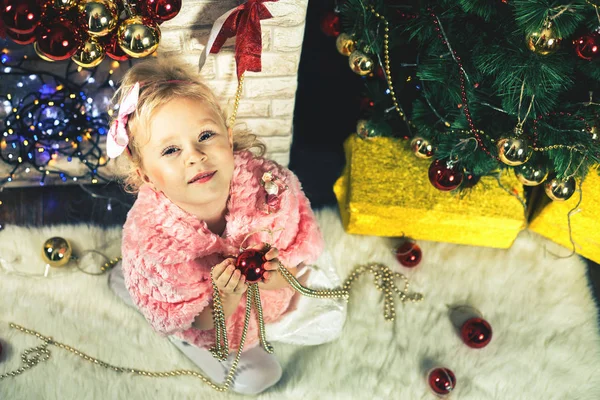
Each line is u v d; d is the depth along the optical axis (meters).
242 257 1.11
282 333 1.48
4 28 1.07
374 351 1.51
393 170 1.59
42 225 1.67
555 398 1.47
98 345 1.50
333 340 1.52
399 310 1.58
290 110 1.53
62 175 1.64
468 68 1.28
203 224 1.16
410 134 1.57
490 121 1.36
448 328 1.55
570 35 1.13
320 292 1.35
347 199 1.61
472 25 1.25
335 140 1.86
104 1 1.05
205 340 1.32
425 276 1.62
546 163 1.32
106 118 1.56
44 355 1.48
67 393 1.44
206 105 1.09
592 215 1.51
